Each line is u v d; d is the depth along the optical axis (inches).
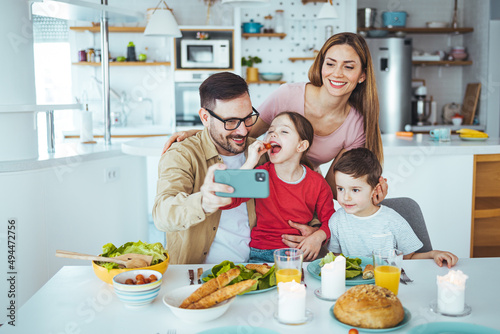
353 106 94.3
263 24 236.5
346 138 95.3
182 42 218.7
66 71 235.3
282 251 55.3
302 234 85.5
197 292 51.6
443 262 68.7
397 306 48.0
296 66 239.1
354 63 90.9
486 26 226.2
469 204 131.0
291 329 48.3
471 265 67.4
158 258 62.2
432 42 248.8
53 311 53.1
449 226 131.3
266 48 237.9
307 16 236.5
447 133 142.2
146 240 148.0
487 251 137.6
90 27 227.9
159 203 68.2
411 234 86.4
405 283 60.6
